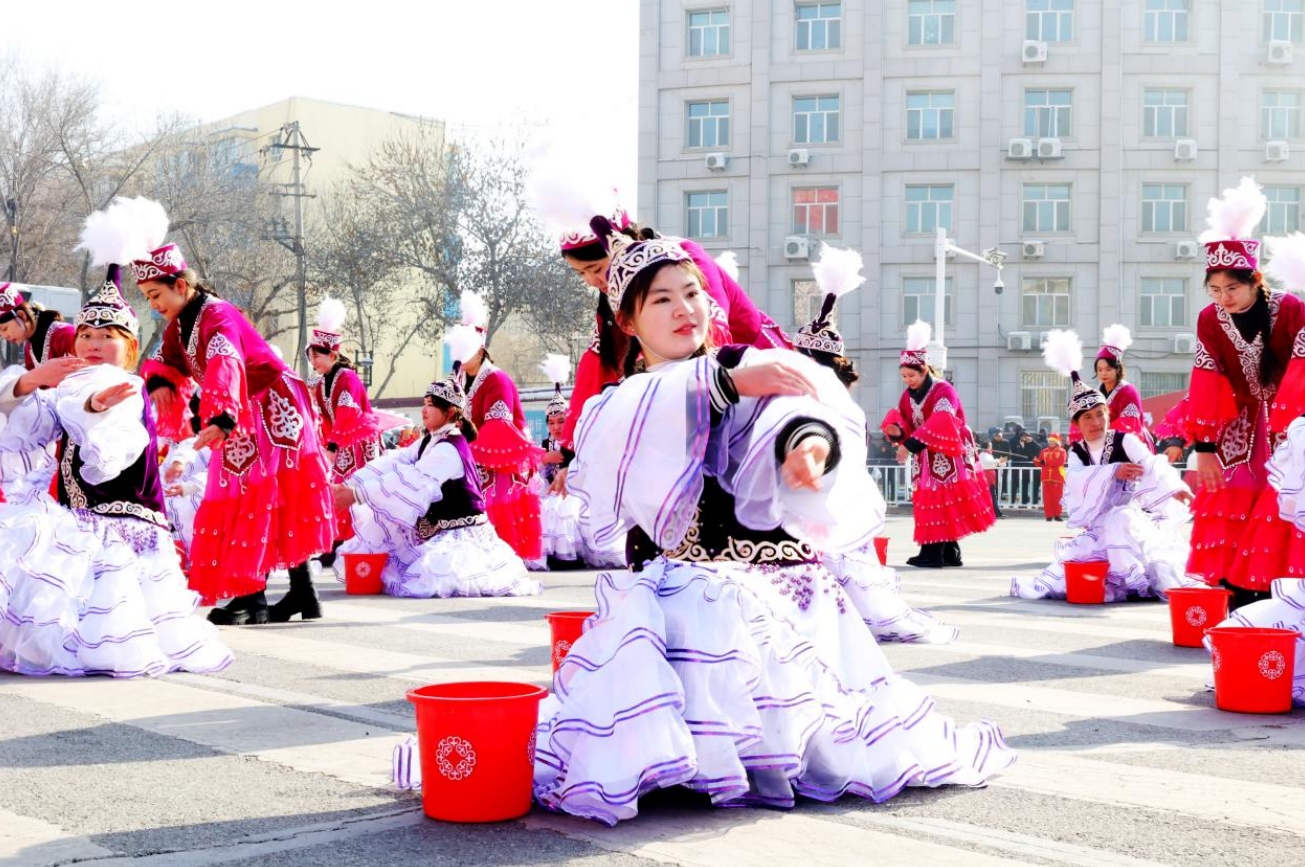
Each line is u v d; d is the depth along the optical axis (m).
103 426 5.09
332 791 3.17
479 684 3.05
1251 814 2.96
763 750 2.92
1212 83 32.53
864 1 33.16
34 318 5.67
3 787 3.21
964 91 32.84
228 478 6.53
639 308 3.14
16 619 5.05
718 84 33.78
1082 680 5.01
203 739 3.79
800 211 33.56
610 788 2.80
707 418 2.88
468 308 10.23
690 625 2.91
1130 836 2.77
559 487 5.54
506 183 37.66
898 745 3.11
